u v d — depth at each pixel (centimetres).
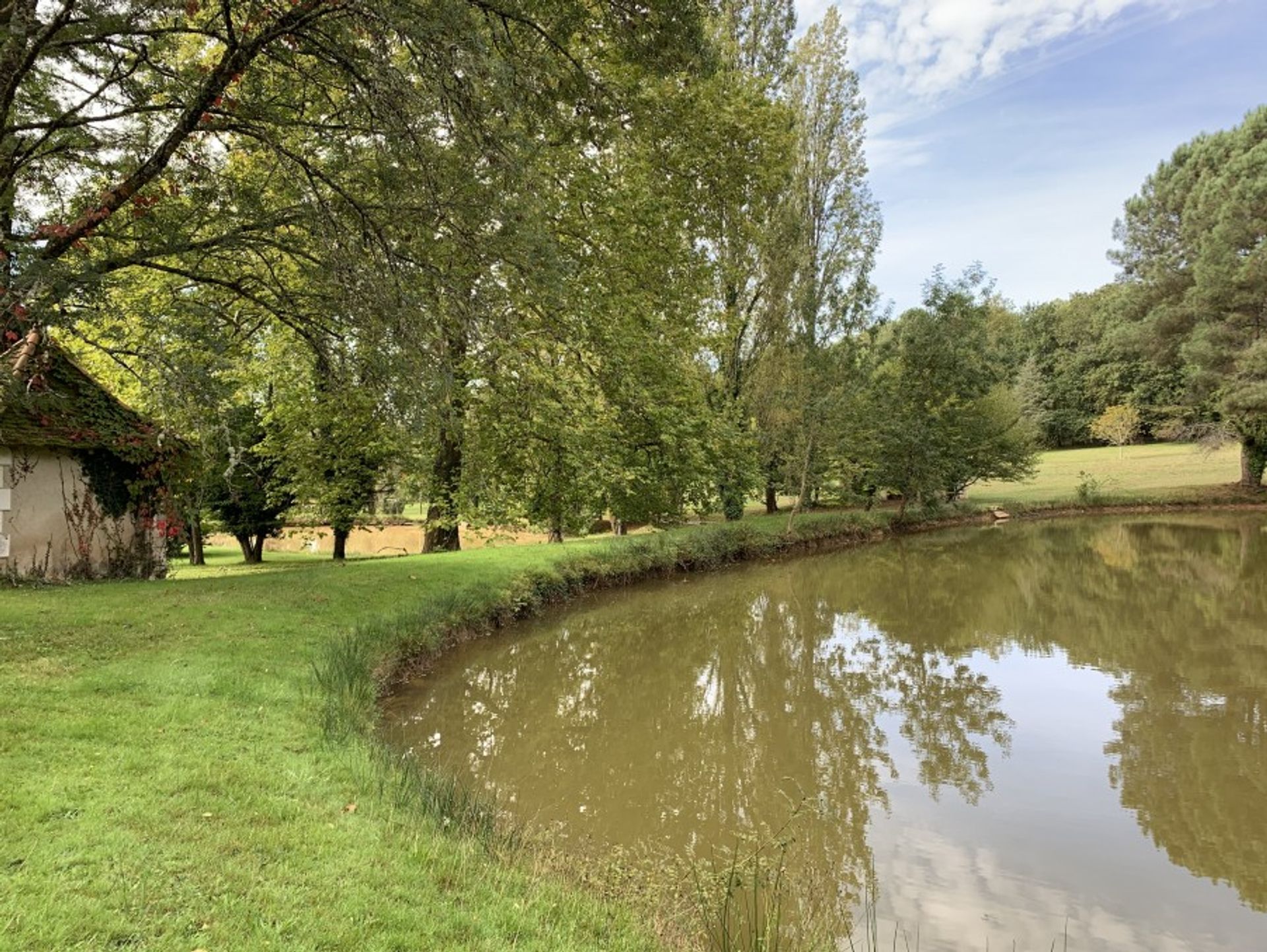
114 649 730
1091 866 594
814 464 2686
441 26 661
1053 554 2489
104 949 281
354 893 349
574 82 892
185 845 372
